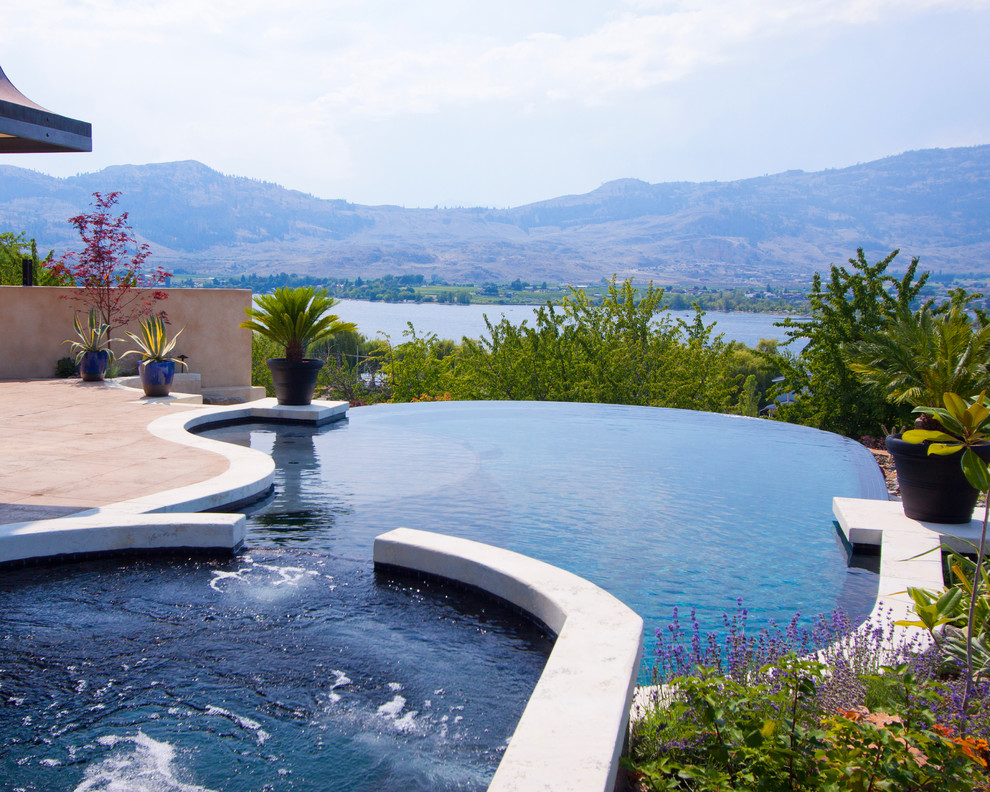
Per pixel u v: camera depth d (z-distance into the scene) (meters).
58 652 3.21
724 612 3.89
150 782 2.33
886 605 3.59
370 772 2.40
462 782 2.34
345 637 3.40
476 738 2.60
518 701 2.86
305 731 2.63
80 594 3.85
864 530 4.84
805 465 7.74
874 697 2.50
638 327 17.66
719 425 10.62
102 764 2.41
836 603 4.03
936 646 2.91
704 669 2.39
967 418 2.90
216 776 2.36
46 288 12.31
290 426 9.54
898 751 1.91
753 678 2.68
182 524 4.42
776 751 1.97
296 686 2.94
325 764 2.43
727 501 6.15
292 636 3.40
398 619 3.60
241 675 3.03
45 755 2.46
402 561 4.16
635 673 2.69
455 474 6.86
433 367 19.62
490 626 3.54
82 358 11.68
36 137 5.32
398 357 20.66
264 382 20.67
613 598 3.36
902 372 5.85
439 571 4.03
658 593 4.13
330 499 5.85
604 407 12.48
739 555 4.77
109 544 4.37
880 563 4.45
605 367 16.34
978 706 2.46
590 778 1.89
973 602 2.49
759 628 3.69
